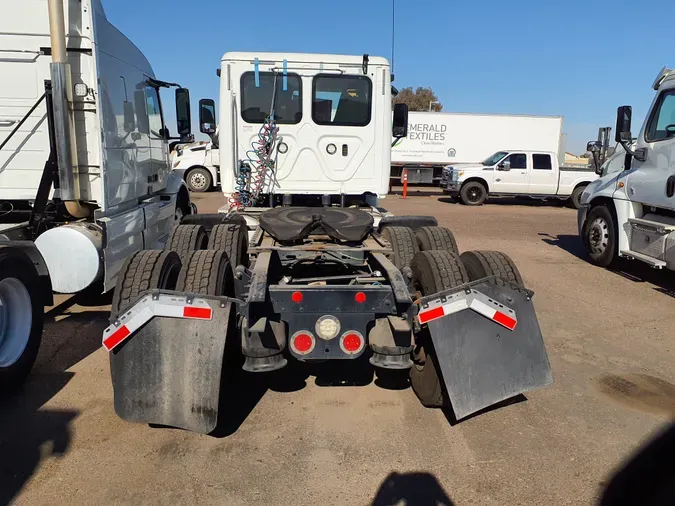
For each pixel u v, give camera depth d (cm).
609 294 745
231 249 521
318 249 466
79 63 571
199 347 325
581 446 353
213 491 300
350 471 321
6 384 399
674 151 745
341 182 680
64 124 555
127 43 685
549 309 668
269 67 649
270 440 354
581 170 2002
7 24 581
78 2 563
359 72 658
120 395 326
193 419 325
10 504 285
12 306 417
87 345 512
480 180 2000
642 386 450
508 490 305
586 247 949
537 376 355
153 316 326
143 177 749
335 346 362
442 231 530
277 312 360
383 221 634
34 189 614
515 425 380
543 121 2553
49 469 317
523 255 1027
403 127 698
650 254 792
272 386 437
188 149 2158
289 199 677
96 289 700
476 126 2544
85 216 619
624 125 827
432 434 365
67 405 396
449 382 342
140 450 339
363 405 406
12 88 594
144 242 711
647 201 793
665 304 698
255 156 667
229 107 654
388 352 361
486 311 346
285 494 298
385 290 362
